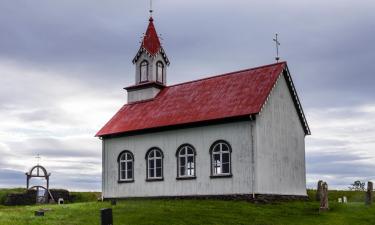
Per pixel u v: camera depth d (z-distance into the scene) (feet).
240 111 112.16
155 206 101.65
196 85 135.95
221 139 114.93
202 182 116.67
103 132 137.28
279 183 117.19
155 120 128.47
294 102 128.57
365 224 89.56
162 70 148.05
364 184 182.91
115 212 93.30
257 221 86.94
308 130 131.75
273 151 116.57
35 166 171.12
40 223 77.15
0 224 73.31
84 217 86.63
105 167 137.28
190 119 119.34
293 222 88.84
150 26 149.69
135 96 147.13
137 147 130.93
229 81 128.47
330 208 105.40
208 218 87.25
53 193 167.53
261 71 125.49
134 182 130.00
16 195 156.56
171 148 123.54
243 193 110.01
